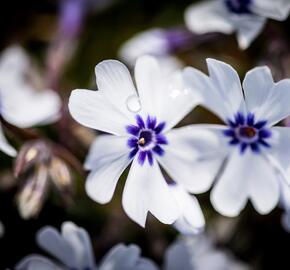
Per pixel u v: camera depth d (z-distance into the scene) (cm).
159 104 10
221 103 10
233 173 11
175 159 10
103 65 10
